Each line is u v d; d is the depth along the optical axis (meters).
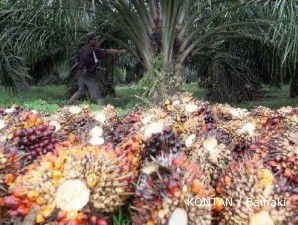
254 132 1.59
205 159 1.27
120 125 1.84
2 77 6.34
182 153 1.23
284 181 1.04
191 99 2.10
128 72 16.19
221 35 6.50
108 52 6.39
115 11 5.88
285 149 1.18
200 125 1.64
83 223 0.94
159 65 5.44
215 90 7.69
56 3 5.01
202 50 7.38
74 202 0.95
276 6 4.63
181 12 5.73
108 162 1.03
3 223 0.95
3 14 5.88
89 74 6.32
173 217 0.92
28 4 5.49
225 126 1.71
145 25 5.60
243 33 6.10
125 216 1.15
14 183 0.99
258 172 1.03
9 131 1.47
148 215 0.97
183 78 5.62
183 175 0.97
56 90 11.42
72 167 1.00
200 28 5.70
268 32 5.42
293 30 4.73
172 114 1.83
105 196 1.00
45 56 8.13
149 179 0.99
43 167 1.01
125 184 1.06
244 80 7.62
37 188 0.96
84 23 5.86
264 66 7.52
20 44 6.18
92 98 7.07
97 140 1.51
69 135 1.64
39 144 1.40
